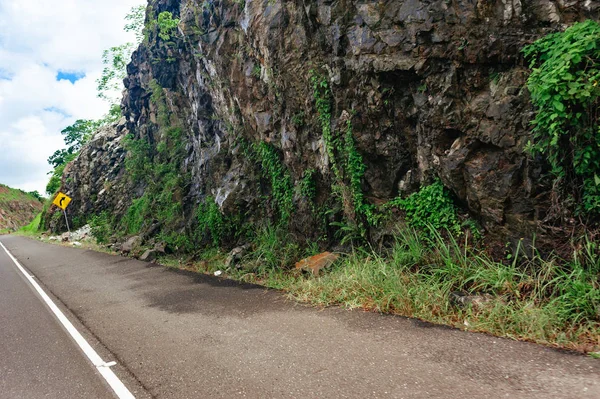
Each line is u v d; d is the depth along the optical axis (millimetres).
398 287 5082
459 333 4004
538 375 3037
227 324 4984
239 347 4168
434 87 5852
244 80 9641
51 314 6277
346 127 7117
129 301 6754
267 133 9094
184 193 13703
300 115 8164
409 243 5980
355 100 6938
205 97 12328
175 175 15016
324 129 7434
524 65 5137
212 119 12102
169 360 4000
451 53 5633
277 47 8211
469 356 3465
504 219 5266
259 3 8633
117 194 20844
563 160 4617
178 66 14328
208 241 11008
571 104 4348
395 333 4137
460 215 5883
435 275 5270
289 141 8477
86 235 21328
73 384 3625
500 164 5293
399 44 6145
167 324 5230
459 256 5277
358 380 3199
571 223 4629
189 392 3273
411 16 6016
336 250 7508
